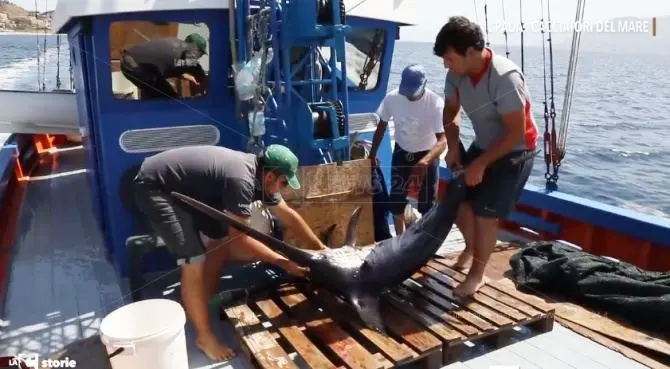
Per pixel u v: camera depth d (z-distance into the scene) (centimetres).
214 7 409
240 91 402
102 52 396
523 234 517
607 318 359
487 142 366
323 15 381
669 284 355
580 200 461
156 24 405
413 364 322
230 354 330
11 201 619
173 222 323
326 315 350
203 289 337
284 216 354
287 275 408
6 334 354
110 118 412
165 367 276
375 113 516
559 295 396
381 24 483
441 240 357
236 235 357
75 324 366
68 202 633
